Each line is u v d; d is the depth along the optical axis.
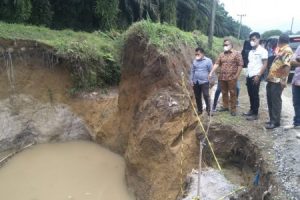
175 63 9.45
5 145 10.90
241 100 10.59
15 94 11.38
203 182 6.91
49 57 11.95
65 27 17.39
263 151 6.60
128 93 10.44
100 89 12.96
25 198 8.64
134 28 10.04
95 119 12.04
